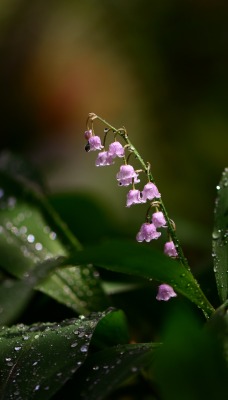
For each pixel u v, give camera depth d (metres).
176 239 0.53
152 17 1.60
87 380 0.49
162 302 0.62
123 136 0.53
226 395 0.47
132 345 0.51
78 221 0.77
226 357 0.47
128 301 0.64
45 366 0.49
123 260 0.51
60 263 0.50
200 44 1.55
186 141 1.47
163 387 0.47
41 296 0.61
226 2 1.55
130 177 0.52
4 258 0.61
